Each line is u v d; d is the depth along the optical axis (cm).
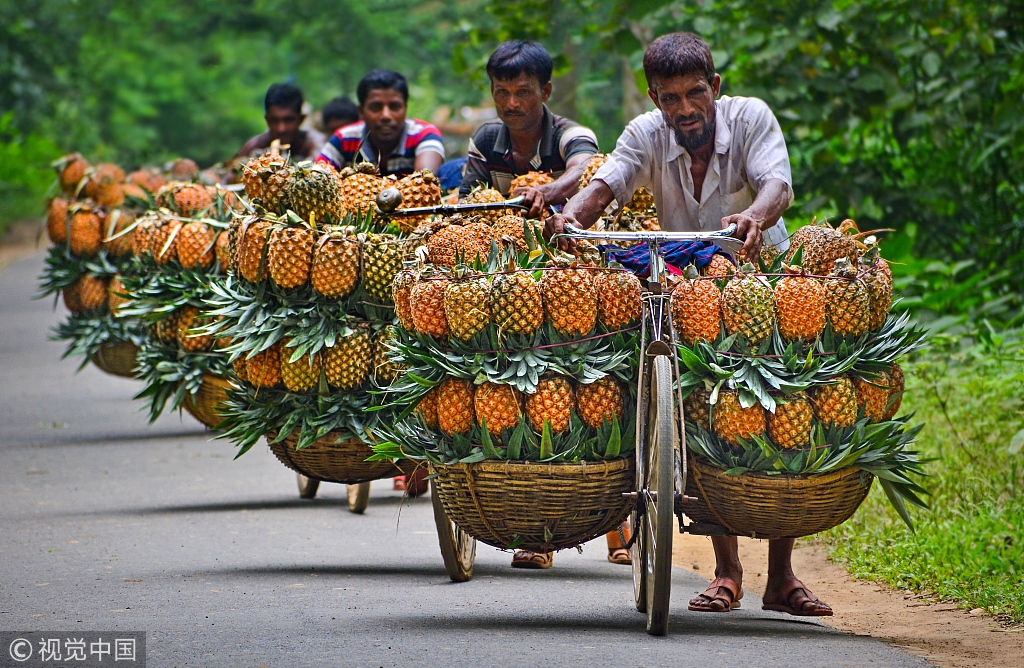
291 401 1366
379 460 1355
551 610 1175
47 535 1500
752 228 1092
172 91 9162
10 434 2309
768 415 1060
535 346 1066
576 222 1127
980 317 2252
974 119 2328
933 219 2455
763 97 2302
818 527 1083
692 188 1223
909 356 2039
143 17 9400
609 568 1423
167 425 2428
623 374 1078
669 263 1188
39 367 3259
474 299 1062
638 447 1060
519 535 1087
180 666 957
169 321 1766
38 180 6750
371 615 1141
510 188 1504
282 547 1455
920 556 1362
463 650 1002
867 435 1084
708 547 1588
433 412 1105
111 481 1877
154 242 1761
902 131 2398
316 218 1363
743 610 1223
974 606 1231
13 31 7438
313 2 9050
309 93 8594
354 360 1343
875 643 1061
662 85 1178
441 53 7625
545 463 1060
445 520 1261
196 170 2412
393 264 1342
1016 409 1742
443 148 1798
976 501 1500
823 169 2452
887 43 2314
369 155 1784
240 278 1391
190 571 1326
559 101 4794
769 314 1060
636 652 996
